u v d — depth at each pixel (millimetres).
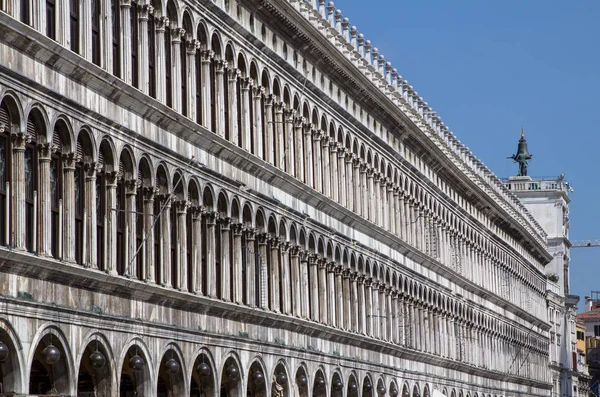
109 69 50812
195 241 59000
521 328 150625
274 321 68188
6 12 42938
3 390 43188
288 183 71125
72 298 47125
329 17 82938
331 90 81438
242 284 64812
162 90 56281
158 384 59750
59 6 46719
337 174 82438
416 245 102438
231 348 62281
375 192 91312
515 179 189375
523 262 155250
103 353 49469
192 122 57562
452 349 113250
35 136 45156
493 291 134875
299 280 73312
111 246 50500
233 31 64812
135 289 51750
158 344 54156
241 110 66188
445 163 110500
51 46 45062
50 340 45312
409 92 104875
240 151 63812
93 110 48656
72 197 47406
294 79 74000
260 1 67562
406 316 97500
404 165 99188
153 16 55969
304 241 74250
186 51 59344
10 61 42938
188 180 57906
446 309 111750
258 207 66875
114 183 50594
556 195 187250
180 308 56844
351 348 82562
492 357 132000
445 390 109375
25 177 44500
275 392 68688
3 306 42094
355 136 86500
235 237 63969
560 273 187875
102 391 49750
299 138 74812
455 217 117438
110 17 51156
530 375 155875
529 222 158625
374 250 88938
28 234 44719
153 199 54281
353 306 84188
